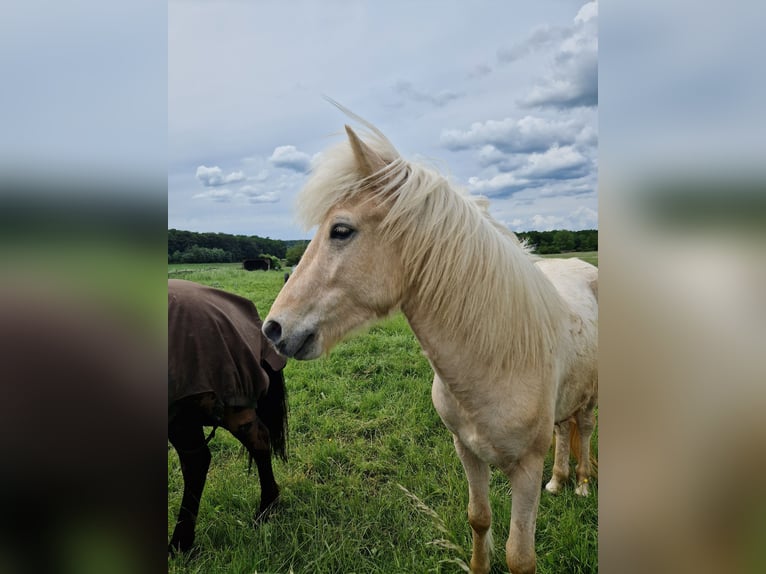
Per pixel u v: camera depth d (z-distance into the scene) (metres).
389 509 2.88
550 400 1.94
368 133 1.89
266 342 2.89
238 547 2.61
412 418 3.95
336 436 3.83
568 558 2.37
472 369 1.82
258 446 2.84
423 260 1.81
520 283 1.83
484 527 2.21
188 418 2.50
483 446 1.92
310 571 2.46
